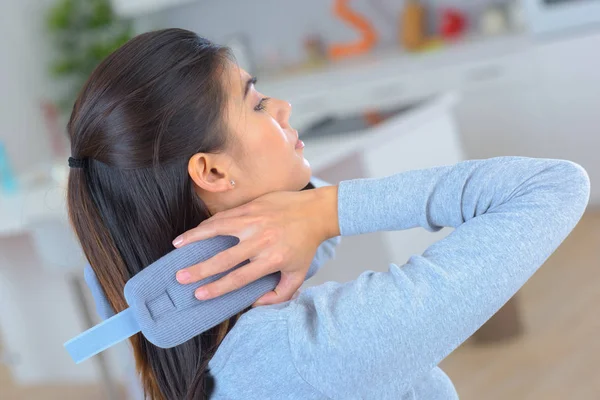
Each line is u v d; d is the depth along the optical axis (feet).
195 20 17.49
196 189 2.92
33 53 17.49
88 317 9.23
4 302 10.83
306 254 2.79
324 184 3.78
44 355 10.94
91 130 2.78
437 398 3.20
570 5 11.96
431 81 13.29
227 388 2.77
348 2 15.74
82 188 2.90
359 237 8.45
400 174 2.81
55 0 17.76
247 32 17.06
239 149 2.85
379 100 13.93
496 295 2.45
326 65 15.67
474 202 2.68
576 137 12.39
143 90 2.70
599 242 11.44
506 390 8.33
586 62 11.90
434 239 9.24
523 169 2.72
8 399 11.50
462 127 13.21
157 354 2.94
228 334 2.71
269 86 15.20
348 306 2.48
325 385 2.48
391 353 2.41
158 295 2.66
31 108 17.46
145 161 2.75
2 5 16.89
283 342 2.58
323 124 9.45
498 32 13.82
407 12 14.83
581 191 2.66
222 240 2.76
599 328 9.12
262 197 2.86
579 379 8.20
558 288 10.37
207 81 2.77
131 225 2.88
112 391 9.66
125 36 16.34
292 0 16.35
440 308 2.41
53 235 7.97
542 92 12.37
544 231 2.54
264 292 2.84
